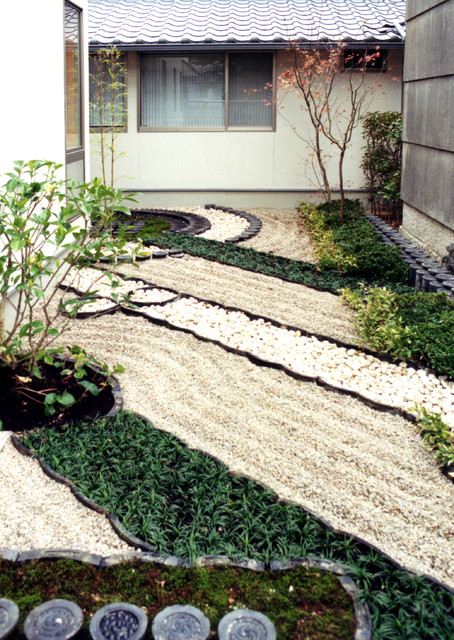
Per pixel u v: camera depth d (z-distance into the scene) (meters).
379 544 2.92
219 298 6.24
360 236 8.08
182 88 10.98
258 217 10.39
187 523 3.04
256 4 11.99
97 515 3.03
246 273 7.11
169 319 5.59
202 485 3.26
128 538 2.88
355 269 7.04
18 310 4.14
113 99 10.94
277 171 11.09
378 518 3.09
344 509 3.14
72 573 2.67
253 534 2.94
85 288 6.33
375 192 10.68
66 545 2.85
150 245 8.09
